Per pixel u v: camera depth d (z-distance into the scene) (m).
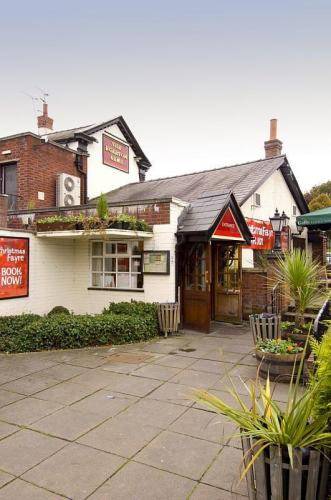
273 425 2.17
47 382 5.15
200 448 3.35
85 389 4.87
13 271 8.15
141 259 8.84
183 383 5.07
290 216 16.22
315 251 16.31
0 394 4.71
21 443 3.45
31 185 11.77
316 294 6.48
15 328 7.03
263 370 5.24
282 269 7.06
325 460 2.14
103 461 3.14
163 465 3.08
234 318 9.71
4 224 8.75
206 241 8.20
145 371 5.61
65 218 8.51
